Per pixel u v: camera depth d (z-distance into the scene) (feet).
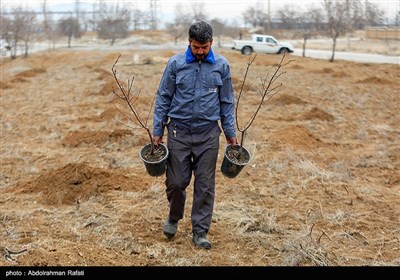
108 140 26.89
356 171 22.06
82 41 175.22
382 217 16.48
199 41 12.66
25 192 19.04
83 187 18.51
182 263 13.01
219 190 18.99
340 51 121.70
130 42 155.22
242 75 58.75
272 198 18.25
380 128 30.94
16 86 52.80
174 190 13.60
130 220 15.93
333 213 16.79
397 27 157.17
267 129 29.76
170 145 13.56
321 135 29.32
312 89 47.60
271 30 182.09
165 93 13.44
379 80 53.42
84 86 50.55
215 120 13.43
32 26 124.36
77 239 14.37
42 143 27.43
